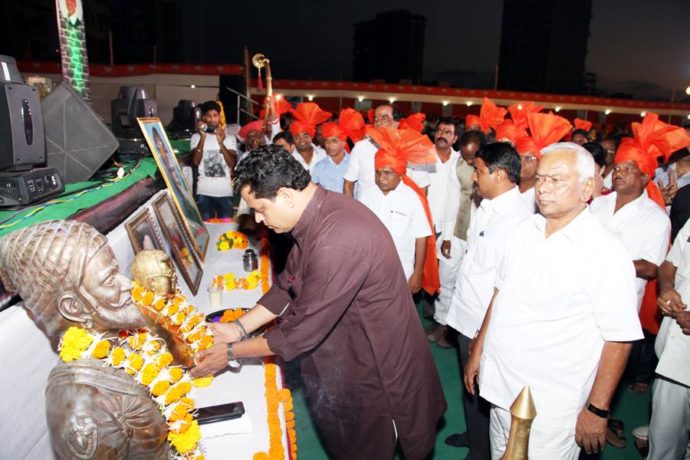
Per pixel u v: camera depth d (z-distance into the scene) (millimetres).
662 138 2785
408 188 3395
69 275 1039
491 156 2531
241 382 1982
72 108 2453
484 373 2131
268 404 1797
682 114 24781
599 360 1877
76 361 1076
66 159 2475
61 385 1062
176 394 1196
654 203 2936
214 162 5281
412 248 3416
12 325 1263
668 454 2545
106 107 13031
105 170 2912
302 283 1908
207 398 1863
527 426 934
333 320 1785
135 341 1240
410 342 1998
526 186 3264
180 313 1729
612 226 2961
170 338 1639
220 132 5250
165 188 3348
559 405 1912
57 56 13242
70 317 1062
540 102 23453
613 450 3090
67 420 1033
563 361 1888
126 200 2447
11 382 1230
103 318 1085
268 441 1648
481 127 5941
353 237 1754
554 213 1816
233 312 2418
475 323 2719
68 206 1952
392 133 3160
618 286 1751
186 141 6324
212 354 1787
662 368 2449
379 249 1816
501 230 2537
